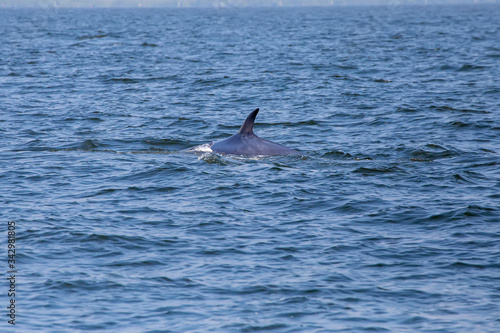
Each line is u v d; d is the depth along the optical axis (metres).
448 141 84.62
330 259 45.53
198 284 41.34
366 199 59.41
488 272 43.34
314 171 69.12
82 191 61.69
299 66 179.38
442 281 42.00
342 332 35.44
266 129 93.81
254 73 163.00
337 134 90.12
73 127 93.62
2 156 75.31
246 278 42.25
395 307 38.44
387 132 91.06
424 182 65.25
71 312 37.59
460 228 51.78
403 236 50.28
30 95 124.88
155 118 101.31
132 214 54.88
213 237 49.62
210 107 113.06
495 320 36.72
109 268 43.75
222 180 65.25
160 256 45.84
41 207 56.44
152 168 69.38
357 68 173.25
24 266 43.78
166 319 36.88
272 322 36.56
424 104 112.50
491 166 71.62
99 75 158.50
